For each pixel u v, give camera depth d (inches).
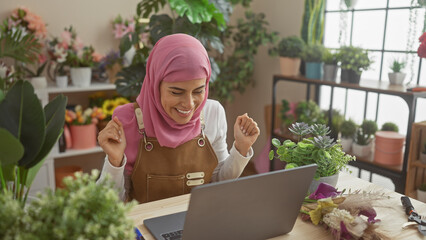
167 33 108.1
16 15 120.0
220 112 67.2
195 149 61.4
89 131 128.5
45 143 37.4
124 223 31.0
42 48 128.0
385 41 119.2
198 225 36.6
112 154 52.0
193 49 56.8
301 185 40.8
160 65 57.2
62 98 40.2
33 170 37.4
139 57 121.6
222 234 38.8
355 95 130.2
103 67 134.6
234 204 37.4
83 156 143.3
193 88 56.2
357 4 125.3
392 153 104.7
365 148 111.8
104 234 29.5
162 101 57.6
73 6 132.0
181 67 54.8
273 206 40.3
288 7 145.3
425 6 104.3
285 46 131.8
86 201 29.9
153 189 60.6
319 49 122.6
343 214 42.1
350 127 114.5
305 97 142.0
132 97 140.9
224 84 152.5
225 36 152.3
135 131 60.2
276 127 145.0
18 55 108.7
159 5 145.4
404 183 100.5
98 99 134.8
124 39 115.0
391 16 116.3
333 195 47.5
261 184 37.8
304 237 43.4
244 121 61.0
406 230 44.3
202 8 103.6
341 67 113.5
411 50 110.6
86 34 135.9
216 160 63.2
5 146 32.5
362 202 43.7
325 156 50.7
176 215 47.3
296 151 52.8
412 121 97.0
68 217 28.3
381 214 48.0
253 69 163.2
